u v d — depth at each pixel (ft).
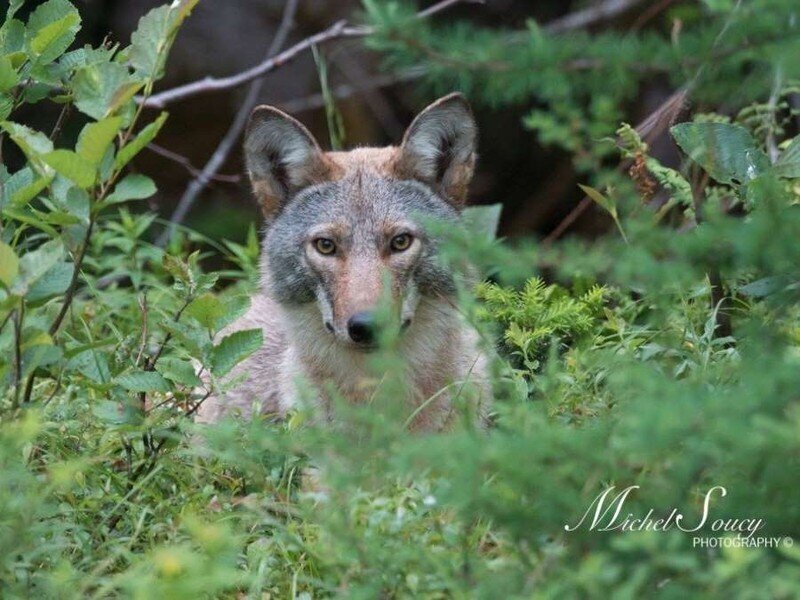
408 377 36.94
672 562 19.01
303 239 37.93
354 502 25.07
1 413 30.09
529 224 87.35
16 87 34.78
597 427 22.65
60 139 75.87
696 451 19.56
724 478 22.22
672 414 19.07
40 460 30.73
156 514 28.73
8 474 24.77
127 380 31.35
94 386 31.17
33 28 34.50
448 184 39.91
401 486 26.68
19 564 24.61
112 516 29.19
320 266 37.35
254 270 48.60
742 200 34.55
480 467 20.58
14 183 32.17
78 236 31.32
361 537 23.65
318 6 80.07
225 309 31.96
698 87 25.02
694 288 36.19
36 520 26.53
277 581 26.45
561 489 20.51
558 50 22.82
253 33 79.56
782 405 19.63
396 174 39.01
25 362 30.12
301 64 79.56
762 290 27.37
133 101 31.55
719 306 35.29
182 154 77.20
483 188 88.84
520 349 37.91
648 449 19.35
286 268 38.47
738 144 35.12
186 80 77.51
